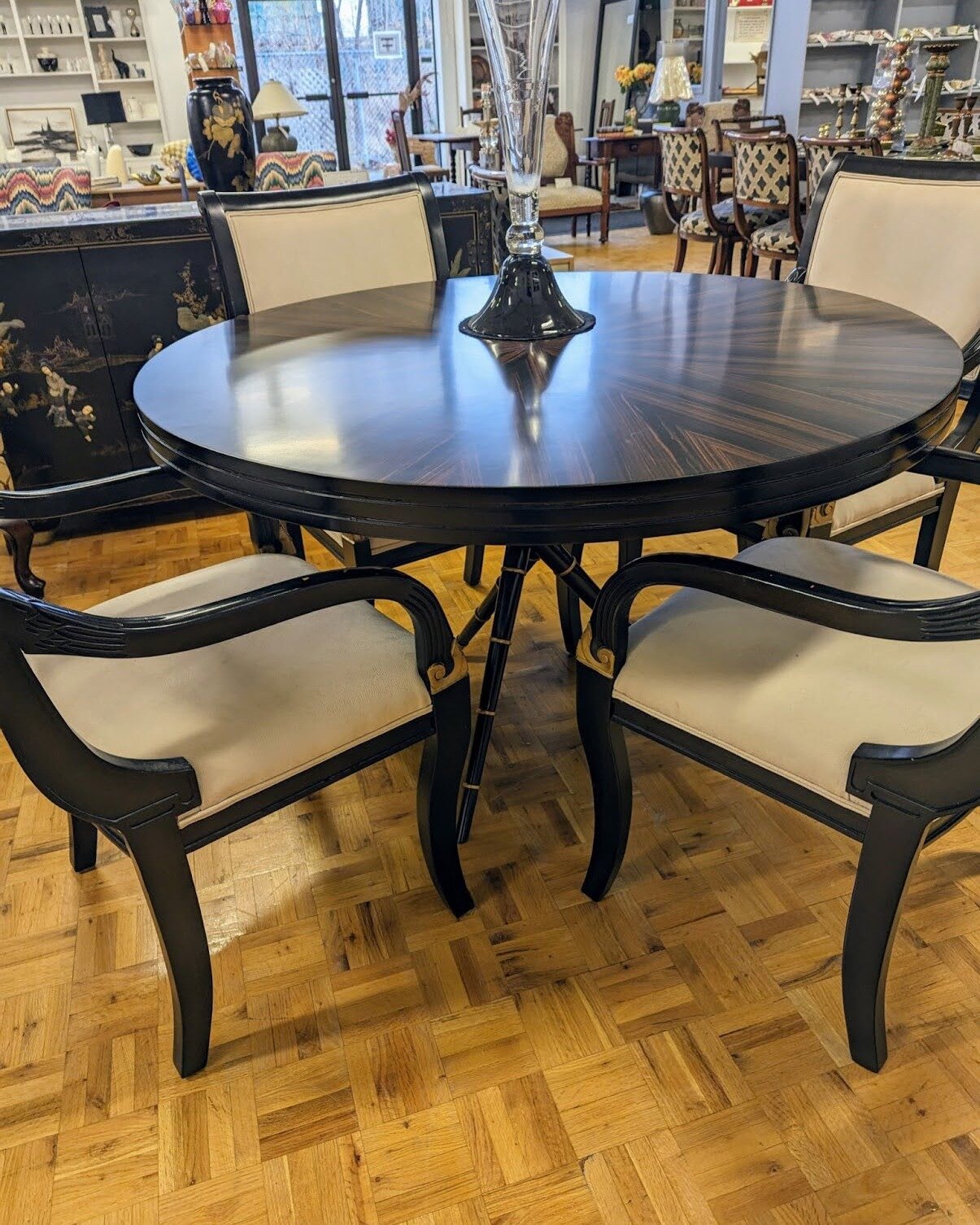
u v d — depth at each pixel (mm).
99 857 1442
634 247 6531
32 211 4504
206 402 1096
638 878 1357
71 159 7500
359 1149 1008
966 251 1604
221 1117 1046
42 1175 994
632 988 1182
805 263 1855
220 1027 1151
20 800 1576
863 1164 972
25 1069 1107
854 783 903
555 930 1274
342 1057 1109
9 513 1175
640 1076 1072
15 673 767
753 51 7359
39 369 2383
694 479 824
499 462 872
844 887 1327
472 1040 1124
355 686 1045
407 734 1098
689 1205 943
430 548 1649
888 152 3811
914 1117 1015
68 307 2354
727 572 911
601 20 8477
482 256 2764
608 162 6465
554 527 841
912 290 1679
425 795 1173
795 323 1322
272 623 899
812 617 863
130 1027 1158
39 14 7457
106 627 799
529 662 1899
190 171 4156
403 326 1425
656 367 1143
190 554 2479
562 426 958
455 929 1283
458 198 2650
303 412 1044
